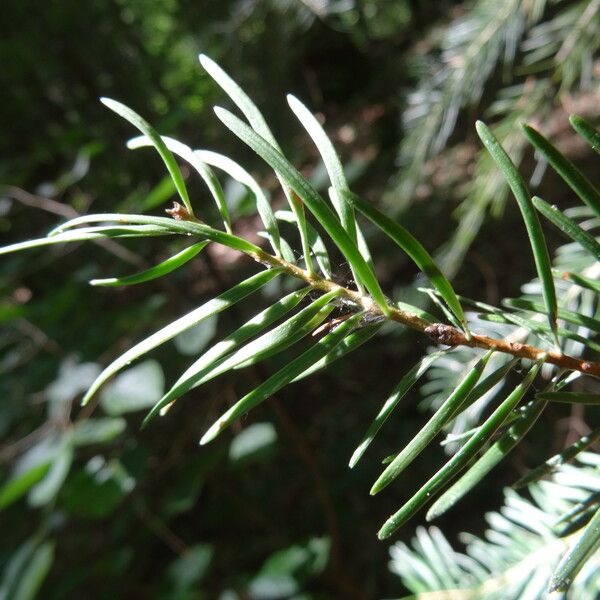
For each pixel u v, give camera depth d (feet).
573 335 0.28
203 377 0.24
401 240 0.24
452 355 0.63
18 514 1.28
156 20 2.09
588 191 0.23
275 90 1.75
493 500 1.31
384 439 1.43
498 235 1.39
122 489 0.98
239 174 0.28
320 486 1.13
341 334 0.26
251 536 1.42
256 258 0.26
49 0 1.65
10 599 0.92
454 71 0.97
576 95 0.97
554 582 0.22
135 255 1.16
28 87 1.68
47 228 1.48
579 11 0.83
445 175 1.40
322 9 1.43
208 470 1.16
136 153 1.51
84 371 1.06
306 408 1.49
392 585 1.26
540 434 1.21
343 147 1.97
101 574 1.20
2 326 1.26
